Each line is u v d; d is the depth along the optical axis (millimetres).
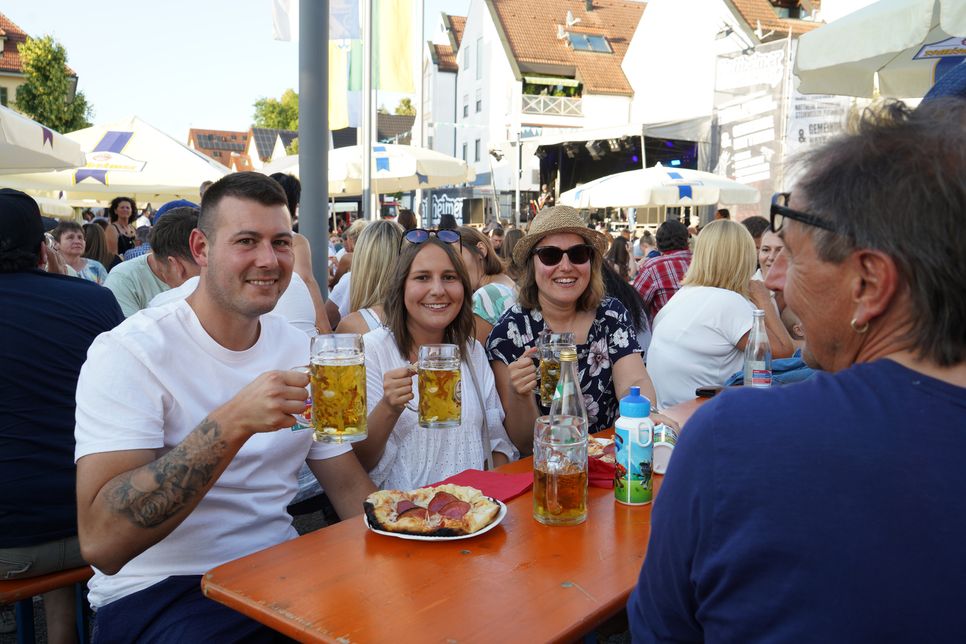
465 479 2016
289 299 3234
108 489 1572
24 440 2080
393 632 1201
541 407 2844
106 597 1795
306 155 3721
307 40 3629
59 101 28141
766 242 3871
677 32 25781
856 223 823
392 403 2037
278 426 1550
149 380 1738
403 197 25297
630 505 1819
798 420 788
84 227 8258
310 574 1432
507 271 5336
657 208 19797
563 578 1400
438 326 2459
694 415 878
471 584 1378
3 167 6027
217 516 1852
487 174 27578
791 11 24203
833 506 738
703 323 3281
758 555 762
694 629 897
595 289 2877
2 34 34500
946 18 3094
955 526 708
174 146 8922
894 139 832
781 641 753
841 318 879
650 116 27781
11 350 2080
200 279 1876
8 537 2076
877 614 715
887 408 771
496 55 31016
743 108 10969
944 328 780
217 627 1651
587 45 31266
